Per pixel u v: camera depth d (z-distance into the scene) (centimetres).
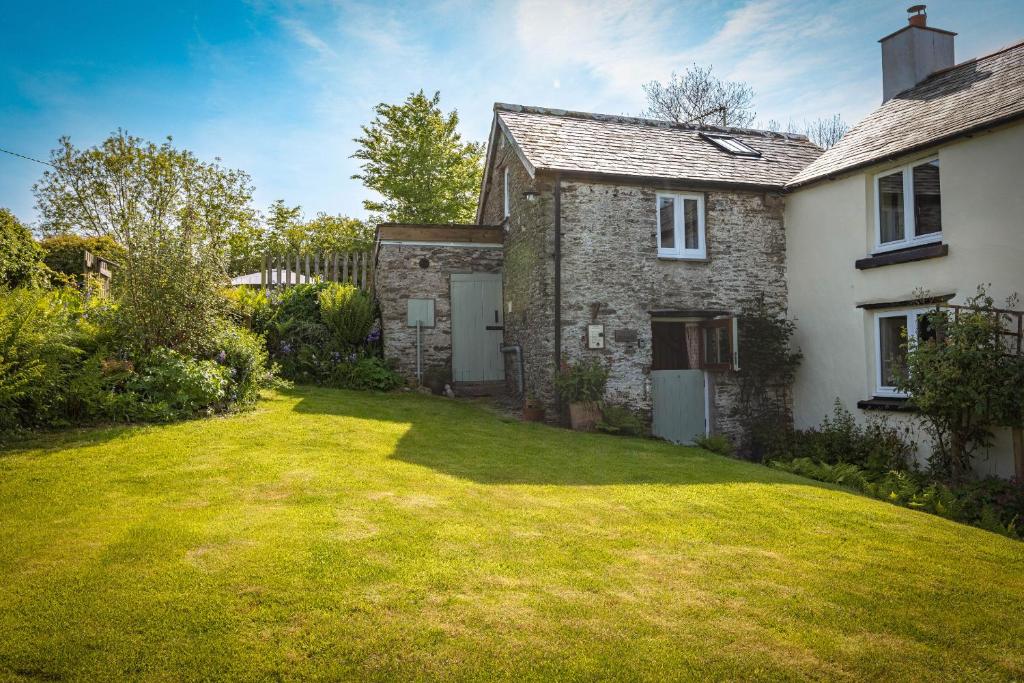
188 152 2609
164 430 763
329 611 334
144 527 448
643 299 1172
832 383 1170
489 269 1430
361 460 682
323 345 1321
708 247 1227
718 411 1212
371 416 956
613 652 309
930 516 623
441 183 2522
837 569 438
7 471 579
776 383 1250
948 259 966
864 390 1102
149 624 315
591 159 1192
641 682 286
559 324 1113
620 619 343
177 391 850
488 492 588
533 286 1193
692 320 1232
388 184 2505
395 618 330
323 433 802
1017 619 371
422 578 380
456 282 1412
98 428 753
